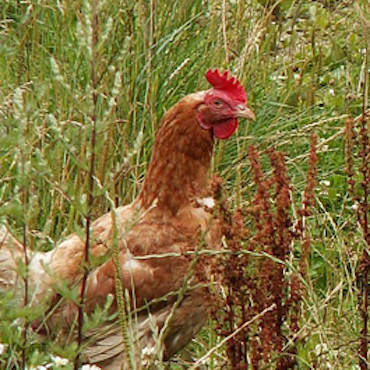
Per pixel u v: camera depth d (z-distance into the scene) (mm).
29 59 12344
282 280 8742
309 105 14164
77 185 10891
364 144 9273
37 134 10258
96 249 9531
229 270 8656
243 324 8641
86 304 9484
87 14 6801
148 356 8930
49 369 8773
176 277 9539
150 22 12750
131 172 11984
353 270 10500
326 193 12922
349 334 9875
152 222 9773
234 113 9930
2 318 6750
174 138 9875
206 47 13555
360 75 14547
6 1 13383
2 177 10828
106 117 6828
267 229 8719
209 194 8641
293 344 8773
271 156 8820
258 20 14492
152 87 12484
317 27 16391
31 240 9766
